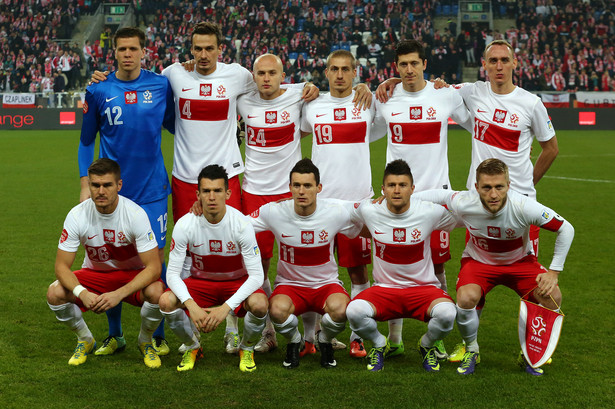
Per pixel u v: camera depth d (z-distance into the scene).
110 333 4.61
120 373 4.20
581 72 26.52
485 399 3.78
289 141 5.18
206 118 5.05
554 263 4.31
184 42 29.47
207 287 4.46
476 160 5.05
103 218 4.31
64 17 30.30
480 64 27.38
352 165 5.07
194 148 5.09
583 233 8.57
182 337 4.29
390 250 4.38
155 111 4.86
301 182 4.20
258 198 5.23
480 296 4.32
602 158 16.48
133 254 4.47
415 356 4.60
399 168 4.18
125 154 4.81
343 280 6.55
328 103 5.08
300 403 3.72
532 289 4.47
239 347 4.57
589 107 24.19
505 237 4.37
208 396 3.82
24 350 4.56
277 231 4.46
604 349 4.62
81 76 28.00
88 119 4.81
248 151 5.26
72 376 4.12
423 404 3.71
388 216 4.35
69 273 4.29
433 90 4.99
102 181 4.10
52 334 4.89
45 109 24.30
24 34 30.11
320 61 26.72
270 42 28.72
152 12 30.89
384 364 4.43
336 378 4.13
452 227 4.51
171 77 5.08
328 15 29.66
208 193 4.12
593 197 11.30
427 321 4.37
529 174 4.98
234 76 5.11
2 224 8.95
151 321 4.30
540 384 4.01
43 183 12.53
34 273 6.56
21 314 5.32
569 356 4.49
